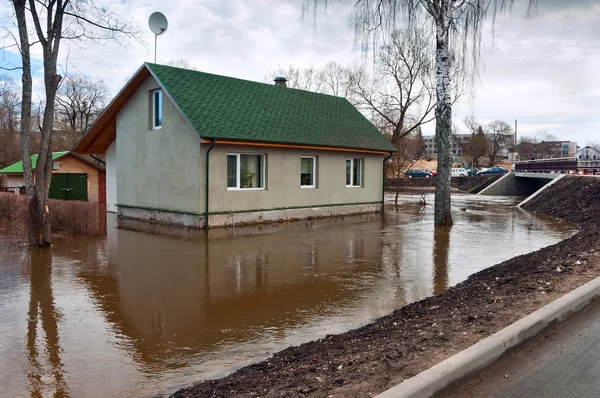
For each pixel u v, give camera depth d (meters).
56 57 11.08
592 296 5.68
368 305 6.87
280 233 13.77
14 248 10.98
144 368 4.79
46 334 5.67
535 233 14.30
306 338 5.62
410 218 18.33
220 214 14.71
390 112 39.25
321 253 10.70
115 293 7.39
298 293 7.46
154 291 7.52
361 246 11.66
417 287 7.82
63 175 21.50
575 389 3.66
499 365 4.09
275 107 17.91
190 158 14.48
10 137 36.50
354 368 3.88
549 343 4.54
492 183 41.00
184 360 4.99
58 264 9.35
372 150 19.34
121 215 17.69
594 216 17.14
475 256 10.46
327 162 18.23
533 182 40.84
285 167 16.62
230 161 15.12
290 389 3.56
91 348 5.27
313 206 17.78
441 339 4.43
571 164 33.28
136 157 16.80
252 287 7.79
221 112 15.25
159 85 15.56
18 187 21.44
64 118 47.38
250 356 5.10
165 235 13.14
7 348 5.25
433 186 48.22
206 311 6.59
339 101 22.23
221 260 9.86
